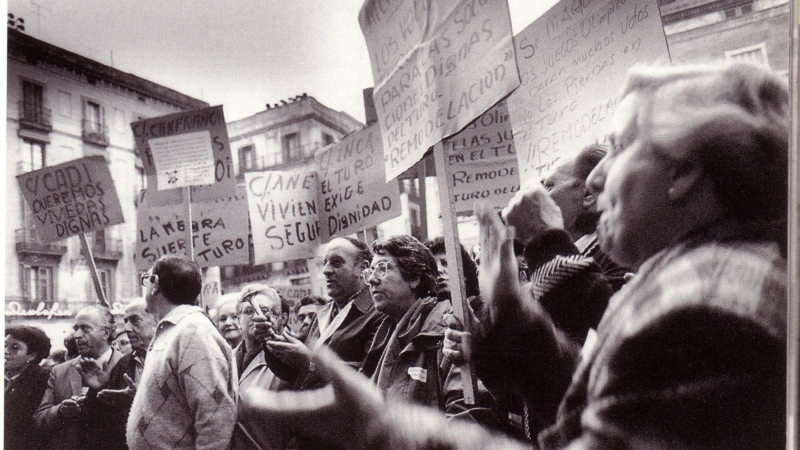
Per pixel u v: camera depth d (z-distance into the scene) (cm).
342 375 224
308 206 310
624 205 168
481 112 181
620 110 173
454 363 183
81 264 469
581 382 165
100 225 356
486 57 179
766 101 150
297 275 361
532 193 195
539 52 225
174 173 330
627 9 192
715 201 151
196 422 215
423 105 206
